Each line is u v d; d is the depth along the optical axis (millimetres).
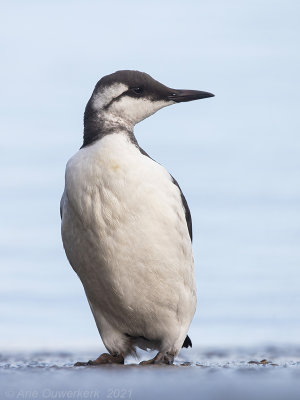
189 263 12133
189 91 12609
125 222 11422
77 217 11562
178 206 11828
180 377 8961
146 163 11664
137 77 12258
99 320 12391
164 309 12016
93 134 11977
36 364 12484
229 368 10453
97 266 11727
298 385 7848
